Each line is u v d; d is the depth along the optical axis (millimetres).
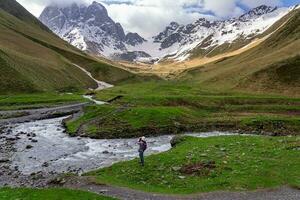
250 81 163875
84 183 44000
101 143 77188
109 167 51688
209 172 45594
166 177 45469
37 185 45219
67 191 39562
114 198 38031
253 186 41188
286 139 62625
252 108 119000
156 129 88562
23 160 62375
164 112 97000
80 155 66062
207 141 64312
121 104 124375
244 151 54625
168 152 56750
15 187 44344
